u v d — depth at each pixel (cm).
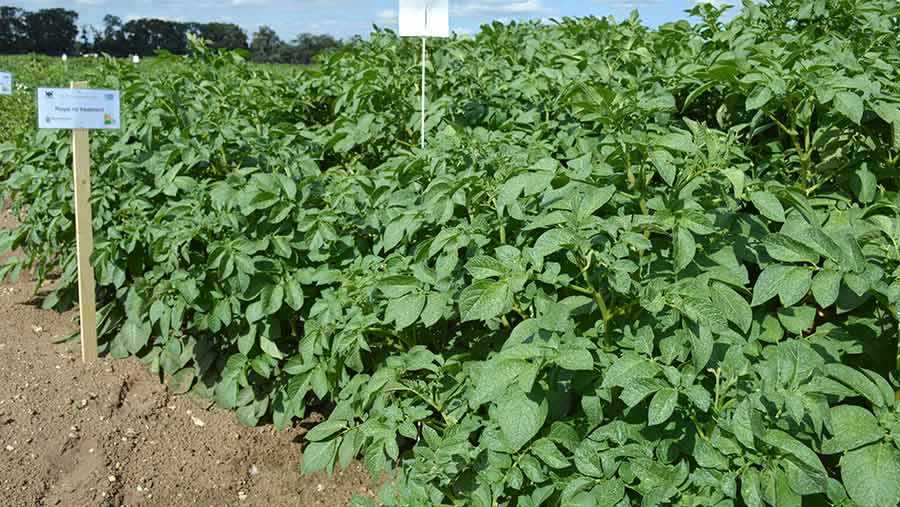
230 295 349
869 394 206
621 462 222
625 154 269
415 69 502
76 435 356
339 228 348
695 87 365
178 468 347
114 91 409
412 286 269
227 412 387
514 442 211
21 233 474
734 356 215
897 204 266
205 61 600
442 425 278
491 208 294
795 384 203
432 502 242
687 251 229
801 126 315
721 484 201
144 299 386
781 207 238
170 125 454
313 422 382
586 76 356
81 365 416
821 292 211
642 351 220
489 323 280
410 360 272
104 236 421
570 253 233
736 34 410
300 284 348
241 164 416
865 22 434
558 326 225
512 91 449
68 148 448
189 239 339
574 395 267
